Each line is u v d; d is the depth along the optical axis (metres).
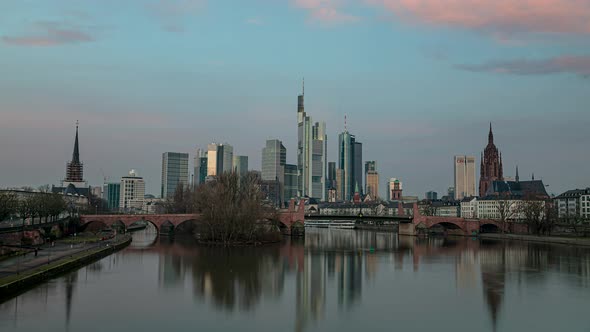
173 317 103.94
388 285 141.75
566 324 101.62
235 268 168.50
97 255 184.62
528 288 137.75
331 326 99.19
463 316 107.25
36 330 93.25
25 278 124.38
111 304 113.50
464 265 184.12
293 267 173.50
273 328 97.38
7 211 194.88
